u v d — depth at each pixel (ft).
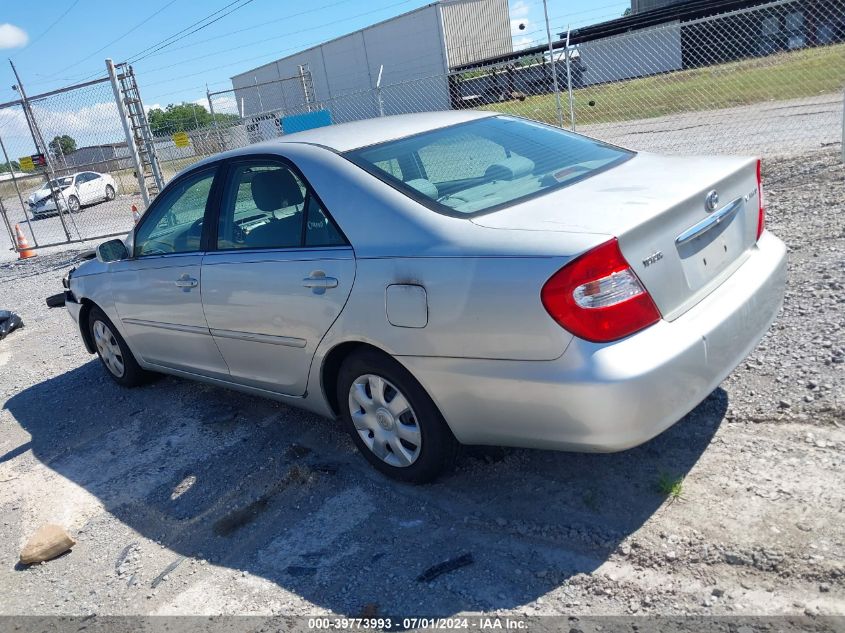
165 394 17.30
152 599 9.91
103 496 13.00
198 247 13.66
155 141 43.32
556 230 8.84
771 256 11.02
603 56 80.38
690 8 73.56
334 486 11.80
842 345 12.64
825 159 27.43
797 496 9.27
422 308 9.60
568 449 9.10
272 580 9.80
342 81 104.78
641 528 9.35
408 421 10.85
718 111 50.52
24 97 41.73
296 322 11.48
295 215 11.63
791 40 67.10
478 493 10.82
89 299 17.25
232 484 12.53
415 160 11.36
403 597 8.99
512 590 8.77
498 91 68.13
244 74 120.26
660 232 8.95
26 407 18.33
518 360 8.88
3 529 12.49
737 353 9.75
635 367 8.35
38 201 74.43
